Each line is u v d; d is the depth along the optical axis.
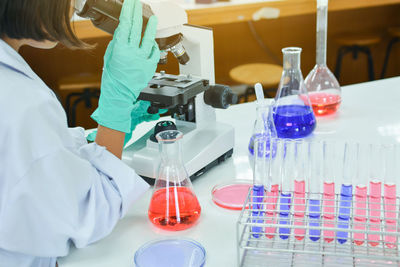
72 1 1.13
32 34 1.07
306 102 1.66
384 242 1.00
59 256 1.13
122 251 1.15
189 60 1.59
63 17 1.09
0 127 1.02
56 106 1.10
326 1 1.76
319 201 1.10
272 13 3.80
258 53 4.41
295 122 1.62
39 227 1.07
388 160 1.09
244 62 4.41
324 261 1.03
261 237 1.12
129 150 1.48
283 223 1.10
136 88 1.30
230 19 3.70
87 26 3.33
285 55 1.63
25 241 1.07
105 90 1.30
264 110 1.45
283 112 1.64
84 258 1.13
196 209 1.21
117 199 1.19
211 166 1.51
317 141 1.14
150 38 1.30
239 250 1.09
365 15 4.62
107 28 1.33
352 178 1.12
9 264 1.10
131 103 1.31
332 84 1.84
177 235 1.20
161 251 1.10
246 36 4.30
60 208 1.07
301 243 1.07
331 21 4.56
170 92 1.39
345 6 3.99
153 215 1.21
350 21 4.61
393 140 1.64
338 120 1.83
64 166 1.08
